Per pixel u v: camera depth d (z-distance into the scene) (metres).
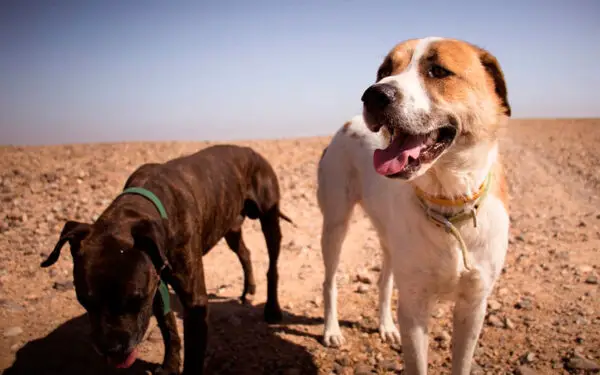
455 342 1.15
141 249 1.09
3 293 1.81
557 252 2.13
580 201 3.12
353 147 1.55
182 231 1.25
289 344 1.55
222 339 1.58
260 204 1.69
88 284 1.03
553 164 4.18
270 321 1.69
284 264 2.23
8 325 1.58
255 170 1.69
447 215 1.03
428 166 0.95
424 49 1.00
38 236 2.41
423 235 1.06
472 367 1.33
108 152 4.66
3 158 4.19
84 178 3.66
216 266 2.22
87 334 1.54
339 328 1.61
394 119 0.94
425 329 1.13
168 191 1.27
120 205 1.19
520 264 2.04
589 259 2.06
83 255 1.07
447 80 0.97
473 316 1.12
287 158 4.82
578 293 1.73
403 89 0.95
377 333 1.60
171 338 1.38
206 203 1.40
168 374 1.37
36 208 2.90
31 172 3.77
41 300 1.76
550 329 1.50
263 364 1.44
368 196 1.42
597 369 1.27
